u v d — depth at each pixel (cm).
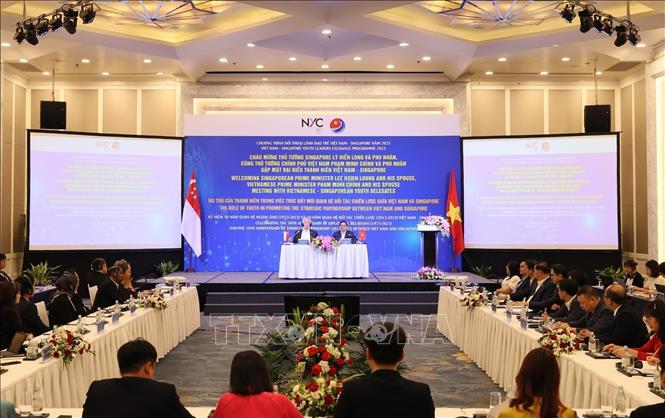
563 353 543
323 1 1188
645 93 1521
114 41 1352
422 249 1552
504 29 1395
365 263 1394
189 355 904
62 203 1430
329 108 1691
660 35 1284
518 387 303
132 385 329
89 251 1447
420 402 285
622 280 1308
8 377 461
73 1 1158
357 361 509
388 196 1559
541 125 1711
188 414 337
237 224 1549
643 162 1531
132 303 798
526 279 995
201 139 1546
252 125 1555
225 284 1331
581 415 399
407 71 1664
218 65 1585
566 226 1490
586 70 1611
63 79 1670
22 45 1331
